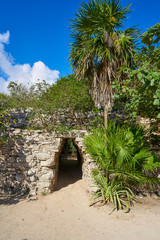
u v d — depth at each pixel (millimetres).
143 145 5020
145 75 3121
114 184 4809
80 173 8742
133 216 4012
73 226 3777
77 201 5105
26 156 5934
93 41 5312
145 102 4297
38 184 5793
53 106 6805
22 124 7477
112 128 5391
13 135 6059
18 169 5902
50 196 5594
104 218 3990
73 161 13188
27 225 3861
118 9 5348
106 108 5629
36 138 6137
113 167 4676
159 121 5305
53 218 4203
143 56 3885
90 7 5367
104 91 5590
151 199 5086
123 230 3461
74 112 7680
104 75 5586
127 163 4461
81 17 5496
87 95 7266
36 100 6977
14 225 3855
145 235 3234
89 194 5430
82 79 6316
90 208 4543
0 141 5484
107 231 3475
